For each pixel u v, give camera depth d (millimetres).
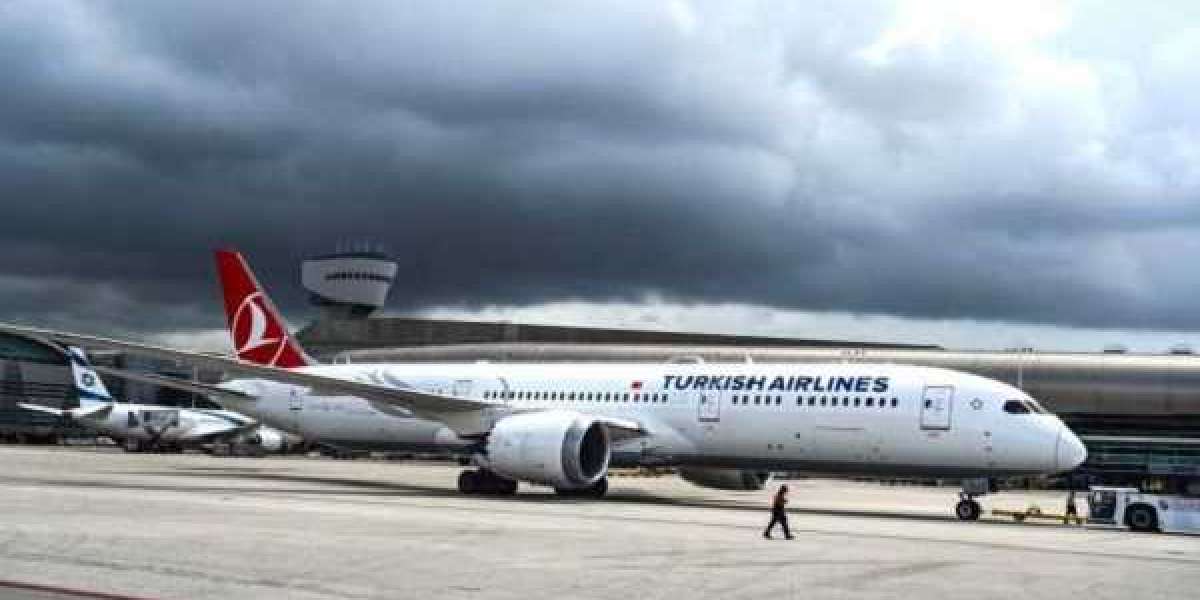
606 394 38906
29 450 73938
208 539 20125
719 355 74875
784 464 35656
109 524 22516
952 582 17406
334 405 44281
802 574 17781
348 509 28469
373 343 104438
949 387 33250
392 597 14367
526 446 35500
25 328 33906
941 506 42344
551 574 16797
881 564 19438
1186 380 65438
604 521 26906
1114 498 35031
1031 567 19922
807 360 71812
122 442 86125
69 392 107438
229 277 47625
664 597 14992
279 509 27750
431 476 53719
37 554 17672
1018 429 32125
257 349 46938
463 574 16500
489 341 102188
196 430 77812
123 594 14086
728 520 28875
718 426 36281
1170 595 16719
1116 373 66750
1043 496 61188
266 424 46469
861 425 33875
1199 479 66188
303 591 14648
